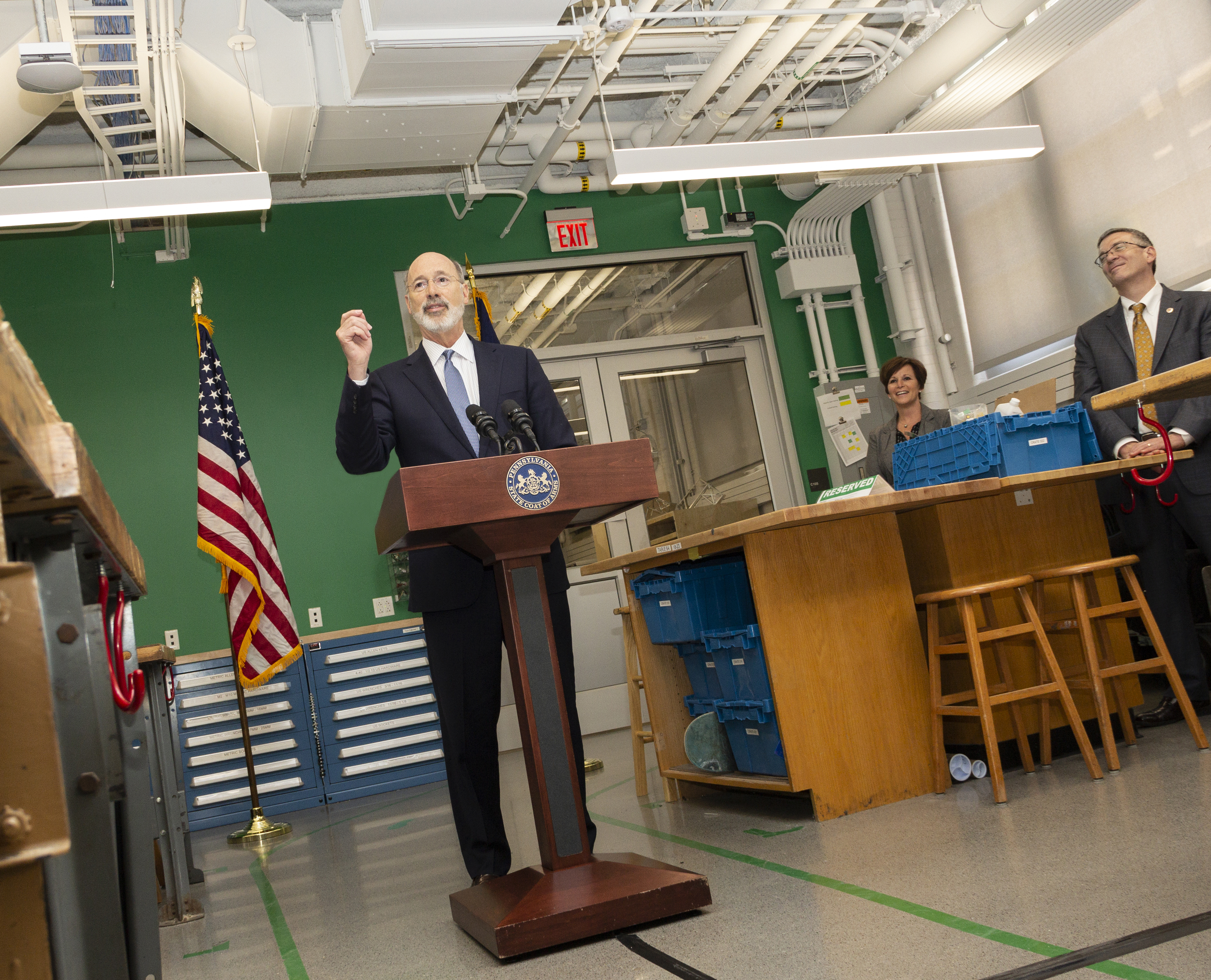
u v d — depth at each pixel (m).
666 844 2.73
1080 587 2.85
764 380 6.68
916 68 5.06
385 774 5.05
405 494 1.77
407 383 2.48
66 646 0.94
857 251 6.89
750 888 2.14
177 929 2.69
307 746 4.95
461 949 2.00
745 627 2.96
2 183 5.37
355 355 2.12
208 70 4.40
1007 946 1.57
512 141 5.89
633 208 6.52
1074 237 5.55
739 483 6.51
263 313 5.75
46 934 0.66
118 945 0.93
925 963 1.54
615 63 4.71
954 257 6.52
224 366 5.65
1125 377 3.56
